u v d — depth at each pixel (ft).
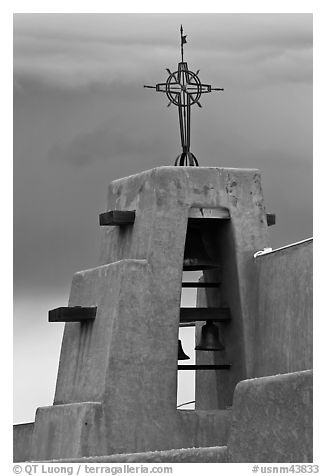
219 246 128.36
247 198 127.03
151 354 122.62
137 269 123.24
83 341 127.44
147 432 121.49
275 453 95.71
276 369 119.85
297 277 117.08
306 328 114.93
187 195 125.39
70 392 127.44
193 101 128.77
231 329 126.62
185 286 127.65
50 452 125.49
